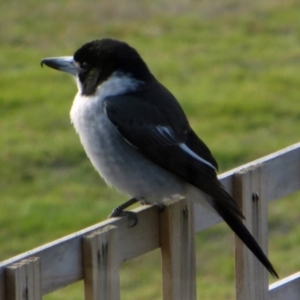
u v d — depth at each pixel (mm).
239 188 7293
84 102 8148
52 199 14648
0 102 18969
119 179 8047
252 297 7355
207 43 23375
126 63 8336
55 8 26281
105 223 6465
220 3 26578
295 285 7859
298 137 16953
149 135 7883
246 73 20906
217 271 12492
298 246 13094
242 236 6941
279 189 7637
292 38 23594
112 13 25797
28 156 16062
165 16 25578
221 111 18266
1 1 26969
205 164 7711
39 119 17922
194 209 7254
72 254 6082
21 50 22891
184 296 6945
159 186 7918
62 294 11977
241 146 16484
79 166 15734
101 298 6211
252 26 24625
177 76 20781
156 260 12922
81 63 8484
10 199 14727
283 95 19203
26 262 5719
